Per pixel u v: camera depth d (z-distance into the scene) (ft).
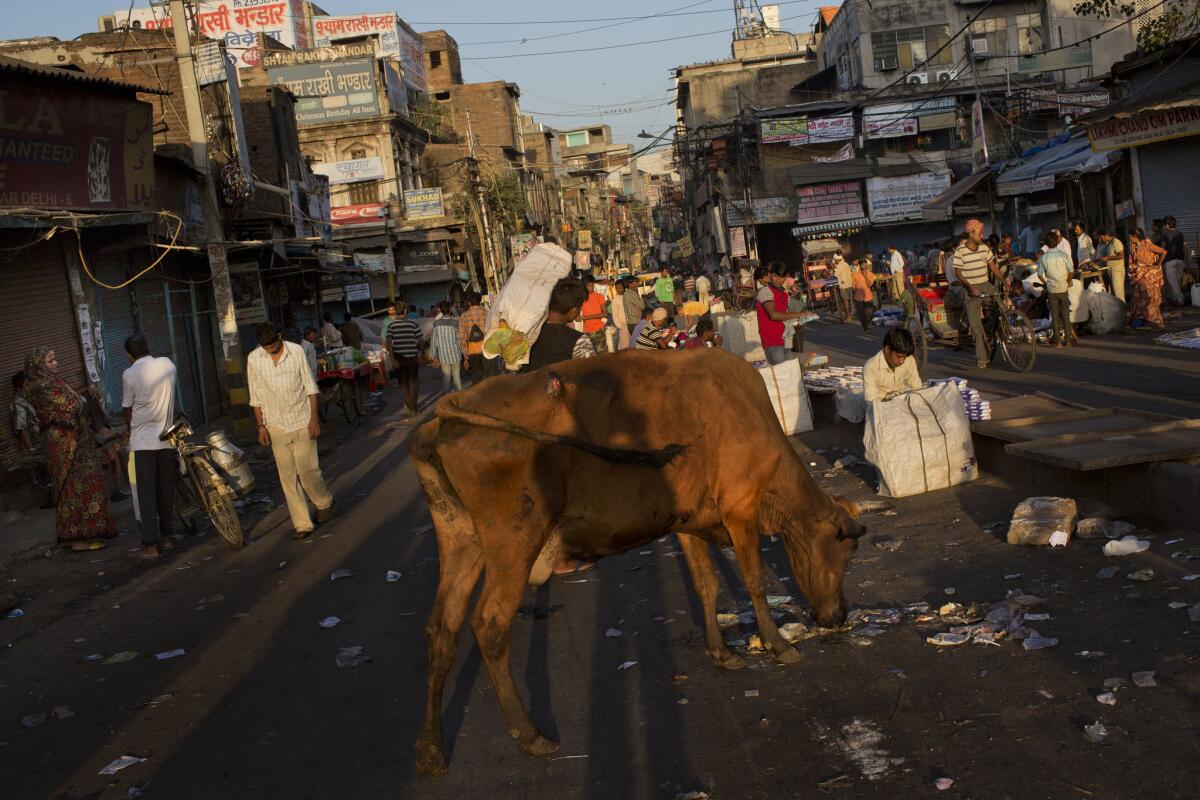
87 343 48.21
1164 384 37.60
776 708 15.40
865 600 19.80
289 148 96.37
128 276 55.52
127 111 49.44
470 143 157.99
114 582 28.48
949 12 155.53
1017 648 16.31
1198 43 69.51
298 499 31.42
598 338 58.34
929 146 150.10
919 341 54.65
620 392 15.37
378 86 148.36
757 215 152.56
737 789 13.17
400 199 149.69
